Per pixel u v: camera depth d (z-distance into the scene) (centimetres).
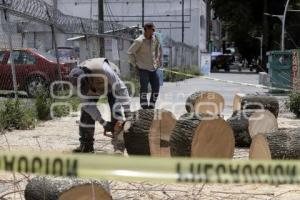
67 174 532
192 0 10644
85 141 1631
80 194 936
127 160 553
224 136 1400
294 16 12312
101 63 1574
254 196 1205
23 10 2848
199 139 1378
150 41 2266
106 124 1593
